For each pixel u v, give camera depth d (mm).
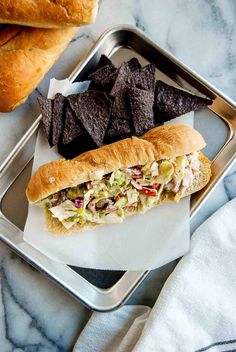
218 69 688
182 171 646
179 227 661
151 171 644
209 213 691
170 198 665
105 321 675
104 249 664
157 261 658
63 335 685
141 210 661
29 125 674
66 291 650
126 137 661
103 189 647
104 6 681
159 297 665
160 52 658
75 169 632
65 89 651
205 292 669
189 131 648
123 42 675
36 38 618
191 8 684
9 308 681
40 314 683
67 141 640
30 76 623
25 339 683
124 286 660
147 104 635
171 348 661
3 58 616
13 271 681
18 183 667
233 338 669
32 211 657
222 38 687
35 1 583
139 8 682
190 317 668
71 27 620
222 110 673
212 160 675
